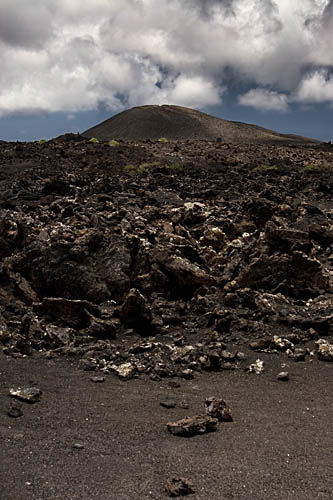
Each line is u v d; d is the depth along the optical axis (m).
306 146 46.91
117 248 11.36
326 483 4.53
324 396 6.95
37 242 11.64
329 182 25.59
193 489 4.38
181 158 33.09
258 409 6.46
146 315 9.75
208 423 5.73
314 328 9.59
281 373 7.70
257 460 4.98
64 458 4.94
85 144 37.25
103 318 9.70
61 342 8.73
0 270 11.02
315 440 5.50
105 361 8.09
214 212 17.58
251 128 130.75
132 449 5.20
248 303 10.70
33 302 10.25
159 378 7.54
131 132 128.50
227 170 29.36
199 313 10.46
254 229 15.92
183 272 11.19
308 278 11.54
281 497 4.29
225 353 8.53
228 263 12.29
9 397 6.48
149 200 19.47
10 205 17.77
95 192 20.86
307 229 15.49
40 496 4.23
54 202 17.88
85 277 10.48
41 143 37.38
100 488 4.39
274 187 23.55
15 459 4.86
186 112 147.25
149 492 4.34
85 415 6.05
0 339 8.66
